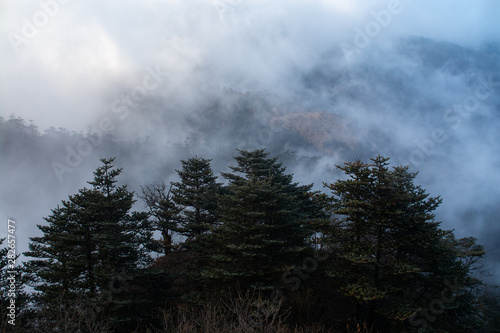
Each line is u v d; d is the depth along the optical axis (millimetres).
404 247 18406
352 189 19250
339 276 17938
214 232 21859
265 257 19328
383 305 17469
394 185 18656
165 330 12211
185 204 26078
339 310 19516
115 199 21422
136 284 19844
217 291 18281
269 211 20359
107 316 17094
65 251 20062
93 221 20109
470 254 26594
